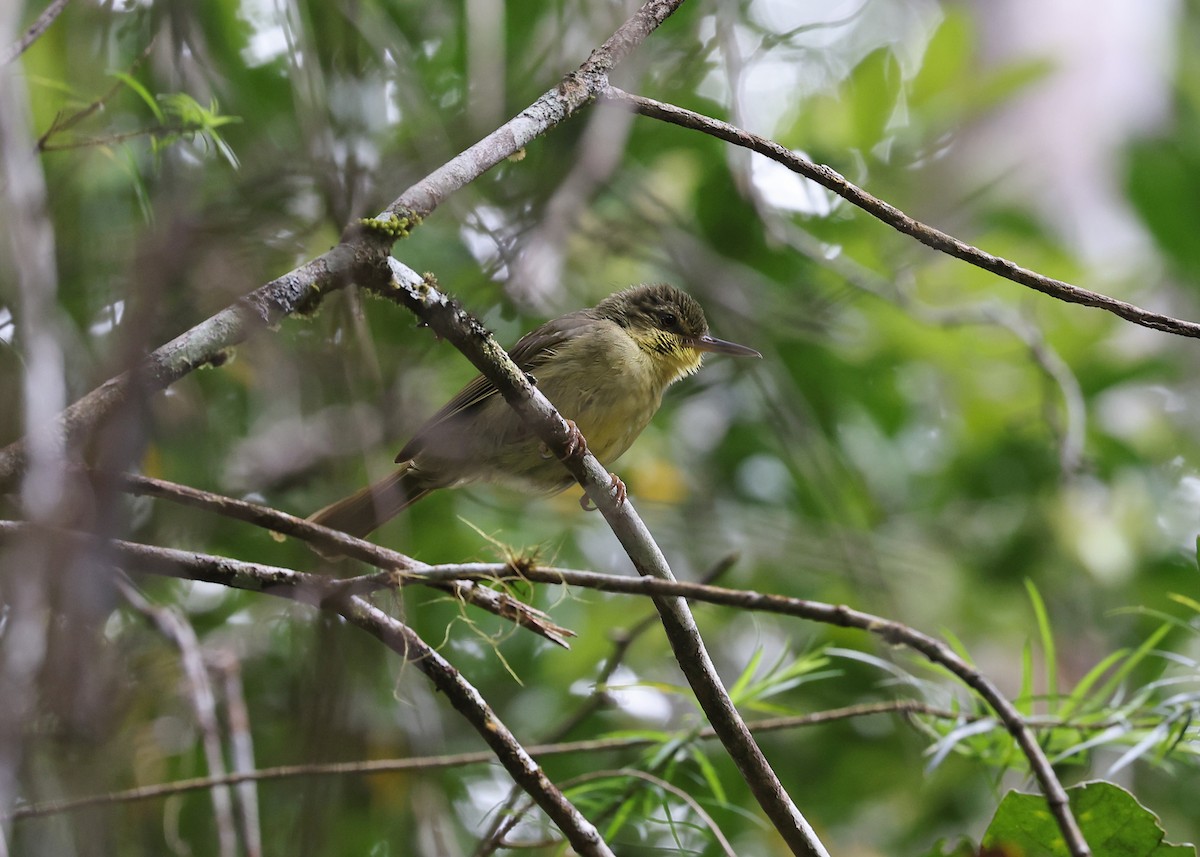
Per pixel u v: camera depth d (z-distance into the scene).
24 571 4.82
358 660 9.12
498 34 10.11
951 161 15.52
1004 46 16.53
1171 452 14.81
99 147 7.84
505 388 6.47
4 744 4.45
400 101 10.45
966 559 13.70
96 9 8.87
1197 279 15.75
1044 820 6.69
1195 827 11.36
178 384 9.52
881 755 12.21
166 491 5.55
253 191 9.22
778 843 11.37
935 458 15.02
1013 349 14.18
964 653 8.81
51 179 8.48
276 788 9.98
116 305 7.73
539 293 11.80
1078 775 10.63
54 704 5.66
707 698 6.57
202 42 9.43
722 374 14.15
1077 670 12.89
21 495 5.09
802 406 13.37
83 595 5.40
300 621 8.24
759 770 6.54
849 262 13.40
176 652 9.65
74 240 8.34
